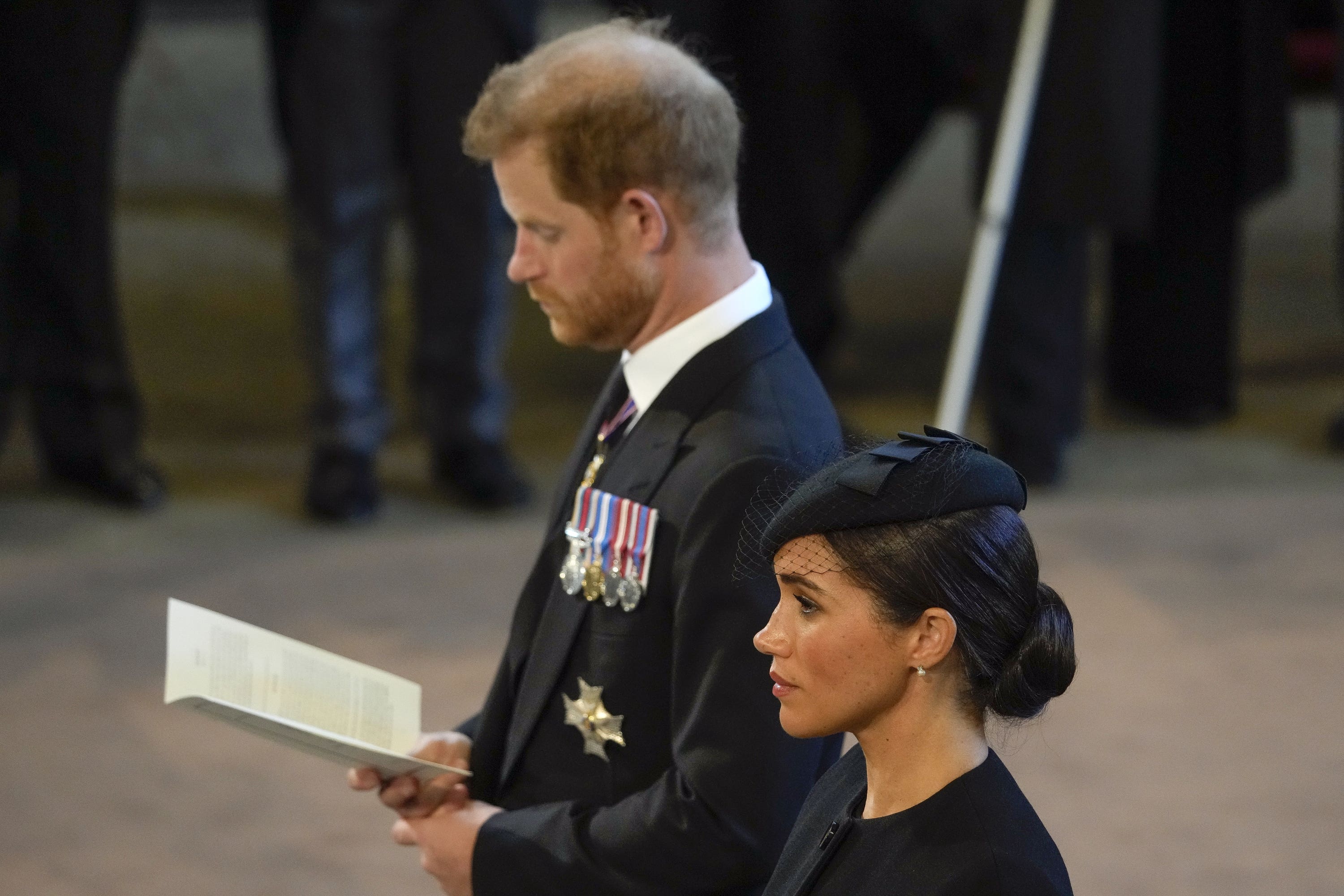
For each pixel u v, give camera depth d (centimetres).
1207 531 1939
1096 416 2397
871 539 471
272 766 1438
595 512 649
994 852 457
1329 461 2194
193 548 1920
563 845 634
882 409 2408
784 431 626
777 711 605
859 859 480
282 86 1942
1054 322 2030
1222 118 2239
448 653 1638
